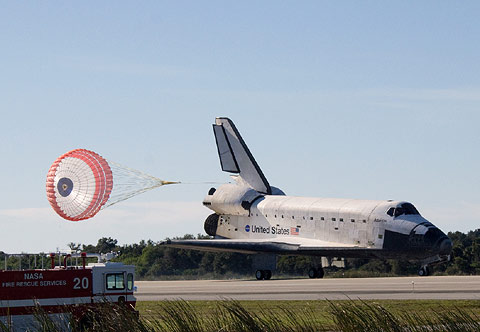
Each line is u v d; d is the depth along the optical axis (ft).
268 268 510.99
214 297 325.62
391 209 454.81
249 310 264.93
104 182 358.23
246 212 538.88
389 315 176.76
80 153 362.33
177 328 181.88
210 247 504.02
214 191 563.89
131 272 225.76
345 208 477.36
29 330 207.00
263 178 567.18
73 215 355.77
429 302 267.80
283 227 512.63
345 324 175.52
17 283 207.72
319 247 472.85
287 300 296.92
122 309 190.60
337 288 348.79
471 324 174.29
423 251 436.76
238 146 583.17
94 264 223.92
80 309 211.61
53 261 227.61
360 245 463.01
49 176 360.07
